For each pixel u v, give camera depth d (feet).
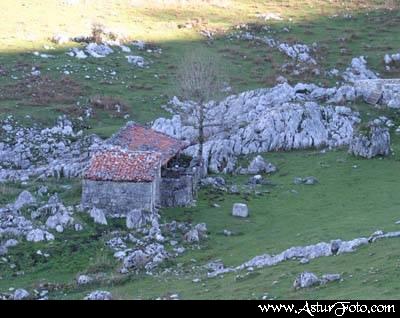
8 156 620.08
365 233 387.75
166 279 357.61
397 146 620.49
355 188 523.70
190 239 417.69
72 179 556.51
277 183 547.49
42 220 430.61
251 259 372.99
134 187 448.24
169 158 542.57
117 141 558.97
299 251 359.25
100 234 417.69
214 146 599.16
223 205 493.77
